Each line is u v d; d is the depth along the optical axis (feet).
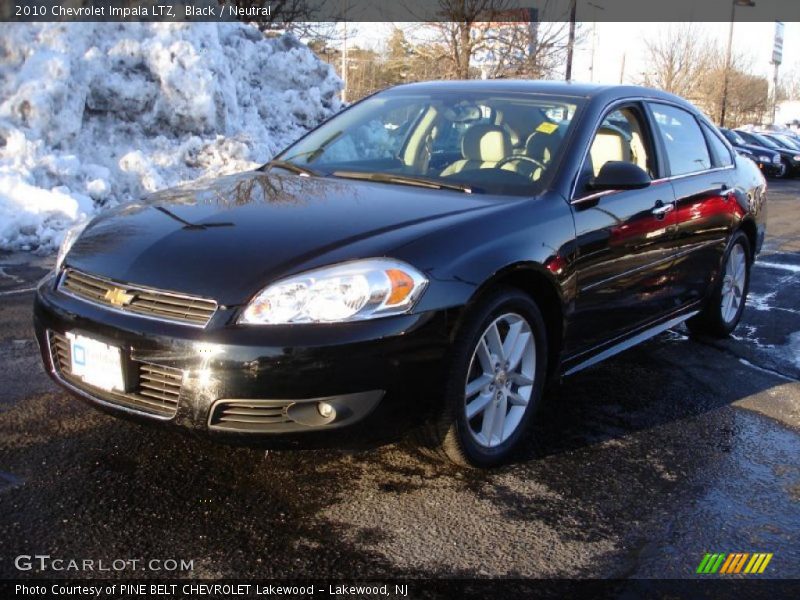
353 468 10.72
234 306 8.96
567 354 12.04
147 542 8.72
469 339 9.91
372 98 15.37
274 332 8.84
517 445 11.73
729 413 13.78
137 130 30.58
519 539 9.29
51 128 27.71
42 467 10.16
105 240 10.41
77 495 9.55
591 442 12.18
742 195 17.48
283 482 10.22
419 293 9.40
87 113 29.68
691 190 15.15
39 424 11.39
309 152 14.17
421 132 13.62
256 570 8.36
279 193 11.55
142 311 9.32
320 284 9.04
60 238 23.35
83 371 9.77
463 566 8.69
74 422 11.52
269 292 8.98
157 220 10.69
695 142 16.47
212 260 9.44
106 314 9.46
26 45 28.84
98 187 26.63
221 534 8.96
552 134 12.72
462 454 10.37
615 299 12.84
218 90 32.37
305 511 9.59
